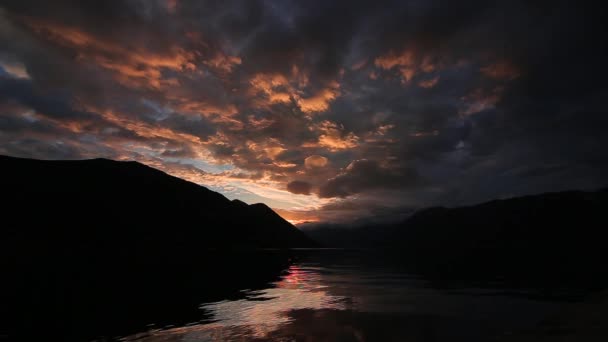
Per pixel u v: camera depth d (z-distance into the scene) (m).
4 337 13.19
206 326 14.91
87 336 13.39
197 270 43.09
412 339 12.66
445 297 22.30
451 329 13.96
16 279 29.62
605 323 10.64
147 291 24.72
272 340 12.73
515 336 11.58
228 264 56.41
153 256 68.88
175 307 19.14
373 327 14.55
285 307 19.31
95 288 25.34
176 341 12.73
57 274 34.03
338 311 18.11
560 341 9.76
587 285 26.88
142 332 13.92
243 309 18.72
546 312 17.12
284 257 90.25
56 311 17.52
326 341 12.54
